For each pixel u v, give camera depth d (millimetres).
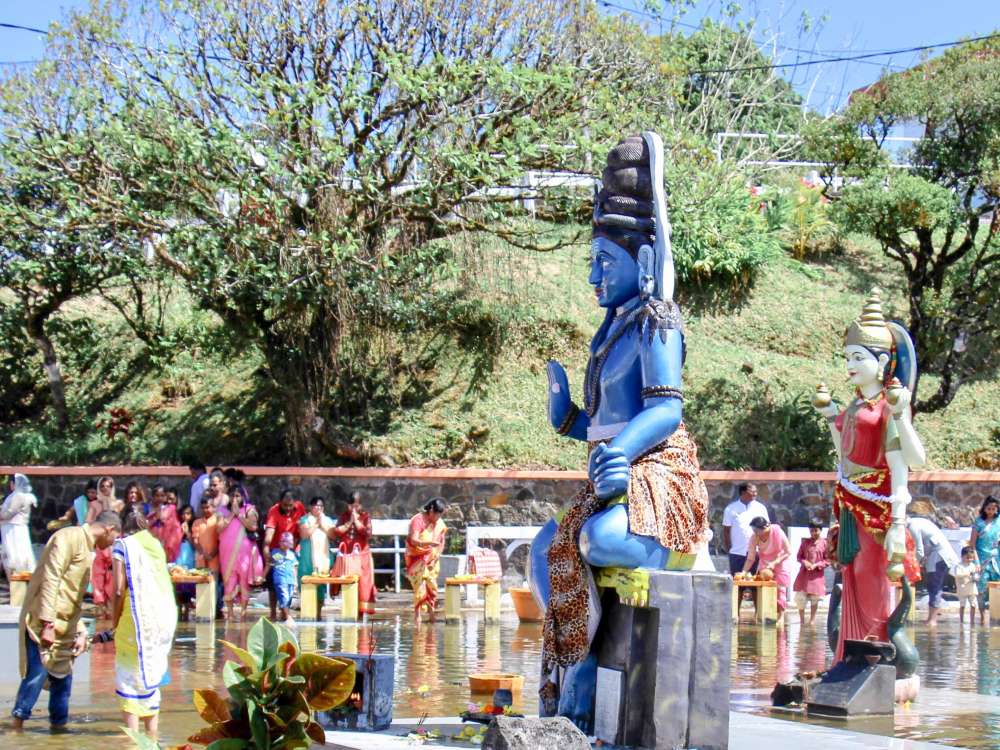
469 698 8836
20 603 16859
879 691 8383
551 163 20328
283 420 23844
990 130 22938
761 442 22969
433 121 20156
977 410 24656
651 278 6641
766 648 13398
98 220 20094
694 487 6523
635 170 6863
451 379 24281
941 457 23312
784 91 29781
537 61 20953
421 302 22062
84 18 20156
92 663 11539
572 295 26156
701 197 21875
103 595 13531
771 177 29109
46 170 20688
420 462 22391
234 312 21812
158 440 24031
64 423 24734
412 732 6660
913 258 28062
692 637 6258
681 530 6395
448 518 20781
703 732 6242
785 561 17422
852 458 8977
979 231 28906
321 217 19734
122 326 27125
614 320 6883
